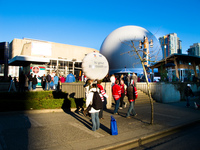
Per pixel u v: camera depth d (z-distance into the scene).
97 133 5.41
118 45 37.12
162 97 14.05
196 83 18.75
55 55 38.06
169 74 18.12
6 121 6.61
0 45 20.75
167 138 5.55
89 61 9.77
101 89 6.71
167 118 8.04
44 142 4.47
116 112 8.92
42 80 16.53
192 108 11.28
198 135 5.89
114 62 36.53
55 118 7.38
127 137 5.06
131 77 15.27
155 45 35.59
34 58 16.70
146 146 4.80
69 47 41.16
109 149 4.23
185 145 4.84
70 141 4.60
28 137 4.82
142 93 15.27
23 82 13.90
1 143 4.30
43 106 8.99
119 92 8.85
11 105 8.27
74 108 9.41
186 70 22.17
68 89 12.18
